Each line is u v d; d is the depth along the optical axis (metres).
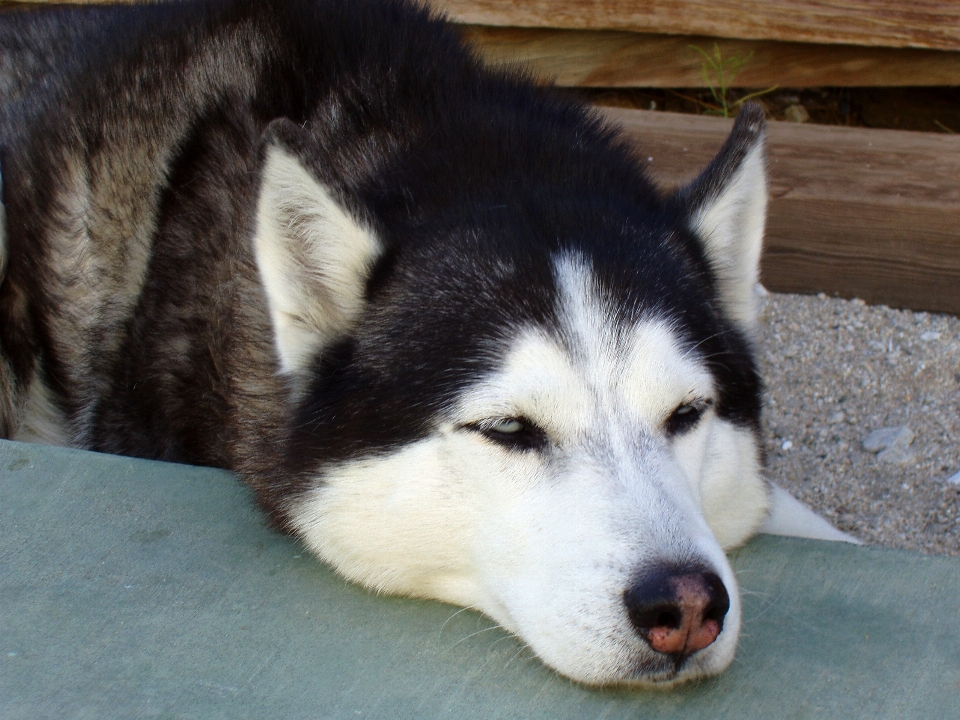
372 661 1.02
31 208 1.21
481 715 1.00
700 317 1.07
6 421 1.23
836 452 1.32
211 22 1.21
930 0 1.56
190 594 1.05
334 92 1.15
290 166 1.04
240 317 1.12
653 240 1.08
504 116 1.14
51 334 1.21
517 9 1.60
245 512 1.10
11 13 1.33
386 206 1.09
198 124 1.19
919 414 1.35
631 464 1.02
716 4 1.59
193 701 1.00
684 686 1.01
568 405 1.02
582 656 1.00
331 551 1.06
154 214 1.19
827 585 1.06
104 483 1.11
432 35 1.20
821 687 1.01
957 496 1.28
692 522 1.00
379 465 1.04
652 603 0.98
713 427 1.08
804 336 1.42
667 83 1.74
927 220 1.41
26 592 1.04
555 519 1.01
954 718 1.00
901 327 1.43
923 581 1.06
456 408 1.03
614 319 1.03
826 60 1.70
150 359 1.17
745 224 1.11
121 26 1.25
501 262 1.04
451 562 1.05
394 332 1.05
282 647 1.02
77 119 1.22
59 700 0.99
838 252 1.45
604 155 1.14
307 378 1.07
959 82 1.69
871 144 1.53
